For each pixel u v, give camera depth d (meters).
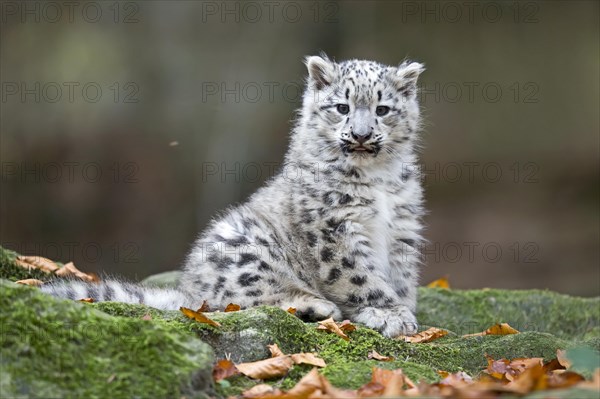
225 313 5.96
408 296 8.02
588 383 4.98
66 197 18.83
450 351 6.36
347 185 7.66
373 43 19.98
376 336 6.34
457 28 20.53
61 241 18.52
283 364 5.41
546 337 6.58
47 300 5.04
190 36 19.22
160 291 7.18
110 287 7.00
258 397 4.91
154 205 18.52
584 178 20.03
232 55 19.00
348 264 7.50
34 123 19.05
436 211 19.73
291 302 7.20
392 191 7.90
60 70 19.20
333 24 19.45
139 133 19.00
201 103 18.80
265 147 18.34
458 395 4.48
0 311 4.86
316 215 7.60
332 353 5.96
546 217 19.39
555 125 20.45
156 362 4.91
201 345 5.17
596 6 20.75
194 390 4.93
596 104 20.55
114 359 4.87
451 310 9.17
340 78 8.05
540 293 9.55
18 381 4.61
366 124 7.72
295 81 18.77
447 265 18.42
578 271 17.89
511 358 6.37
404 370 5.60
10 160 18.88
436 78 20.47
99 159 18.95
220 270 7.41
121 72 19.16
